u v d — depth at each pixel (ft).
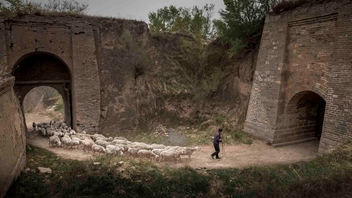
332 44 40.93
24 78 56.34
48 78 58.80
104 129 57.93
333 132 39.55
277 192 25.58
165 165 37.96
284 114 49.44
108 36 60.39
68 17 54.19
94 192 27.96
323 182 24.23
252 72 56.90
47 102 97.14
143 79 64.90
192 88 68.69
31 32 51.60
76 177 30.91
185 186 29.86
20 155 33.81
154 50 68.49
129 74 62.28
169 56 71.15
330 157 35.76
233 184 30.42
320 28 42.73
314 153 45.21
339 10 39.40
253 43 60.13
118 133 58.03
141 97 63.36
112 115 59.06
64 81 60.18
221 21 63.62
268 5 55.62
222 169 36.78
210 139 52.85
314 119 53.62
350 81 37.68
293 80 47.57
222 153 45.01
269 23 51.44
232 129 55.52
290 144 49.96
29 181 29.91
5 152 27.94
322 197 22.61
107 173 32.04
